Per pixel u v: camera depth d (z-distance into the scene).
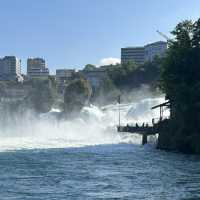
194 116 94.81
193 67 100.75
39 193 47.53
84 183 53.41
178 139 95.69
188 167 67.19
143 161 76.31
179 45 104.31
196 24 104.94
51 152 97.00
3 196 46.12
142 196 45.69
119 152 95.69
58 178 57.44
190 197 45.06
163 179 55.75
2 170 65.69
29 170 65.56
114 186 51.25
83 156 86.69
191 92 95.31
